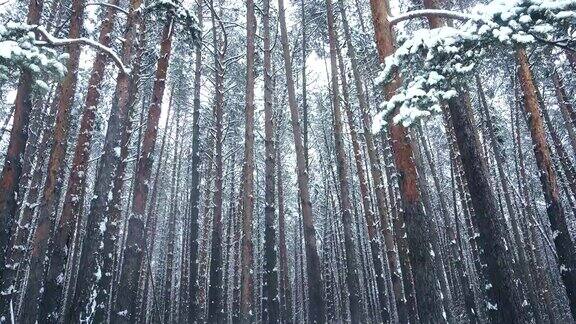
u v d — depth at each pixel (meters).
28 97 8.91
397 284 15.33
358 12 22.22
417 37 6.34
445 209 19.88
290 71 16.61
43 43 8.16
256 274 31.83
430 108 6.45
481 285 16.38
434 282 7.41
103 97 23.34
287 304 21.12
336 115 17.77
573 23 5.95
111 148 12.19
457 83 6.71
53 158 11.32
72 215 11.44
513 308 7.32
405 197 7.86
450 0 16.98
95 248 11.34
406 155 7.99
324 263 29.95
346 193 17.27
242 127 27.61
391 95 7.39
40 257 10.76
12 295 12.36
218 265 16.78
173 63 23.88
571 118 17.33
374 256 17.47
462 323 19.81
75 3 12.17
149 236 30.55
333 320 26.95
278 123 23.67
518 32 6.00
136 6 13.79
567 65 18.89
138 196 11.41
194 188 18.47
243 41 23.31
